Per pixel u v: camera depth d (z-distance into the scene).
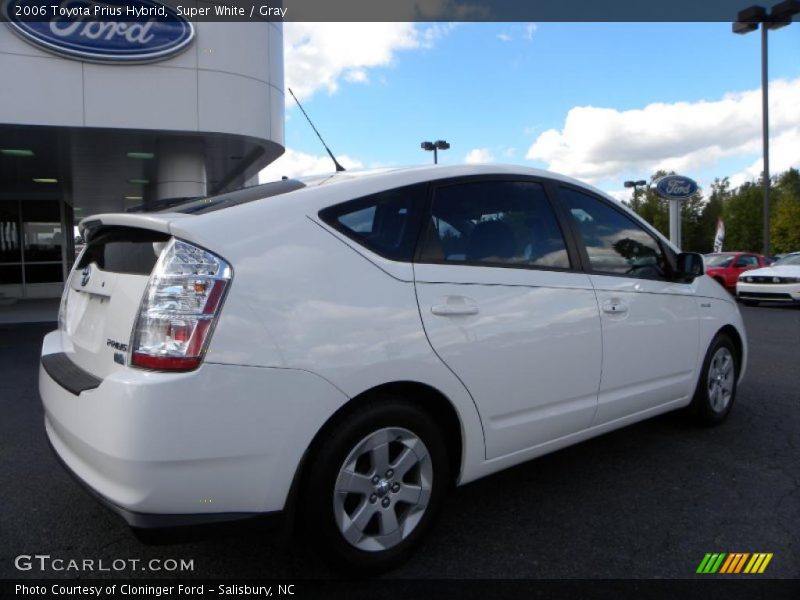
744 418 4.97
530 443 3.21
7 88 9.98
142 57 10.57
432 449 2.78
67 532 3.10
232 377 2.24
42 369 2.98
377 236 2.74
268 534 2.40
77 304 2.95
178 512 2.22
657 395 4.00
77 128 10.48
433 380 2.72
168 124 10.89
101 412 2.24
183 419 2.17
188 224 2.33
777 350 8.14
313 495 2.45
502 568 2.76
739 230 59.97
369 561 2.60
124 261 2.58
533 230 3.37
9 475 3.85
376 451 2.60
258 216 2.47
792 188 62.97
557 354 3.24
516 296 3.09
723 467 3.95
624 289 3.71
